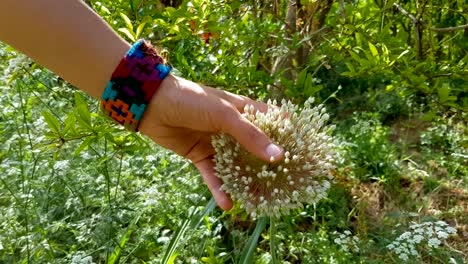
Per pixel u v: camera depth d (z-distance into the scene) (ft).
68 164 1.56
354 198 2.27
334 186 2.16
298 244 1.84
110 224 1.52
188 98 0.90
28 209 1.64
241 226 1.99
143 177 1.89
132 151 1.15
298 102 1.38
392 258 1.76
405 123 3.21
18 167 1.74
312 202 0.97
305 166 0.94
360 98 3.39
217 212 1.98
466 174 2.57
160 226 1.68
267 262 1.68
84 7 0.85
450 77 1.45
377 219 2.18
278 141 0.96
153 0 1.51
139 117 0.93
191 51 1.59
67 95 1.84
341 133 2.89
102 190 1.70
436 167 2.67
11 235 1.58
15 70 1.48
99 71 0.87
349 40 1.64
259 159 0.95
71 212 1.76
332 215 1.97
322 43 1.75
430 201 2.34
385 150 2.65
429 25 1.70
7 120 1.86
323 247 1.75
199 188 1.81
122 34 1.42
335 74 3.49
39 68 1.67
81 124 1.03
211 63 1.60
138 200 1.72
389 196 2.33
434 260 1.92
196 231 1.67
